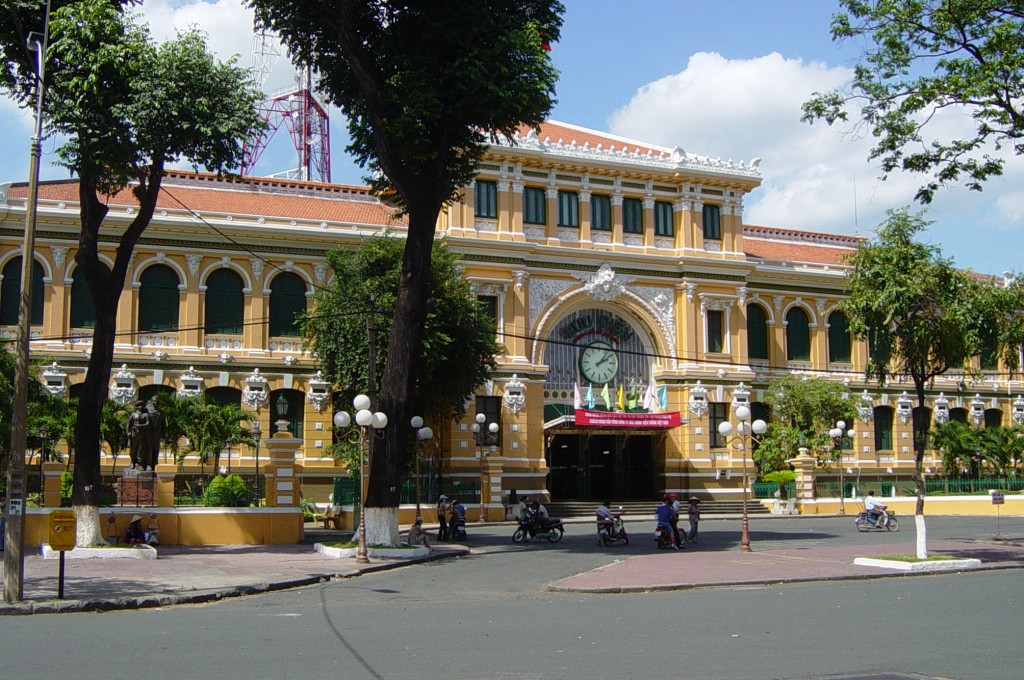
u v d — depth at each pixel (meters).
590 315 56.94
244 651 13.53
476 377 43.50
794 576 24.14
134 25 29.00
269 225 50.78
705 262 57.75
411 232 32.00
